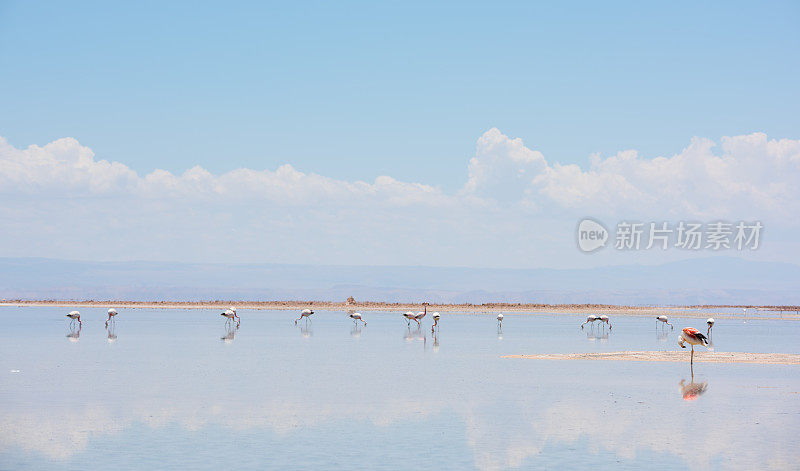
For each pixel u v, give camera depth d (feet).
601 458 83.76
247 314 452.76
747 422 102.68
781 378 145.18
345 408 111.96
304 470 78.74
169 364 168.14
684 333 159.43
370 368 161.99
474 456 84.48
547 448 88.17
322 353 197.36
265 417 104.99
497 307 609.83
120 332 277.85
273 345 223.10
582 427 99.30
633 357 184.96
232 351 201.36
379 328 320.09
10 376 145.79
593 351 206.28
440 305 622.13
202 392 126.21
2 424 99.96
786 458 83.41
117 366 163.63
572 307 640.99
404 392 127.13
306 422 101.96
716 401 118.83
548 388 132.26
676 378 145.38
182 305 592.19
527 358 184.03
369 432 95.96
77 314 301.84
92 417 104.42
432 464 81.15
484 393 126.11
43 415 105.70
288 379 143.02
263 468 79.41
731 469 79.20
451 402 117.39
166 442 90.38
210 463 81.20
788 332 314.14
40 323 334.65
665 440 91.86
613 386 134.41
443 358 184.03
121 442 90.33
